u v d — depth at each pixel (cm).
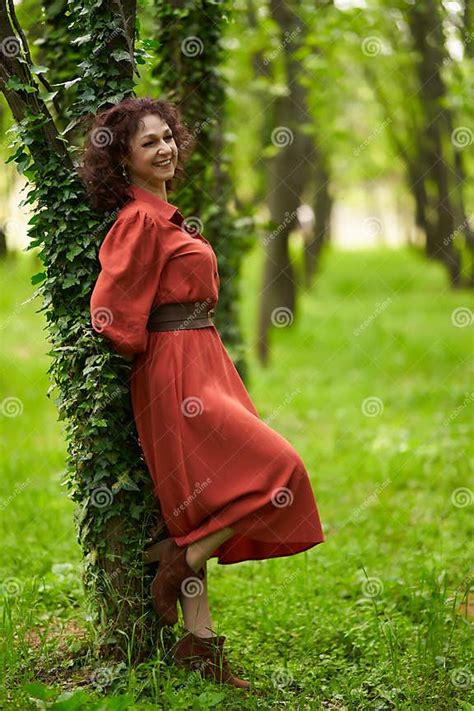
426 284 2948
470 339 1920
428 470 993
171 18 734
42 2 627
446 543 772
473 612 617
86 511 497
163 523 498
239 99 1802
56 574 659
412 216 3609
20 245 1803
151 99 496
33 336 1662
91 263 495
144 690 468
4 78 486
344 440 1159
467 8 1369
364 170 3055
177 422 477
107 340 483
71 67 627
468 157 2272
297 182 1842
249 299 2503
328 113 1975
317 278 2919
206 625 493
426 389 1485
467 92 1397
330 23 1349
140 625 493
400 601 633
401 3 1445
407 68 1852
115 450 494
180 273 480
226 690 468
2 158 1062
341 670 516
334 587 665
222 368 494
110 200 489
